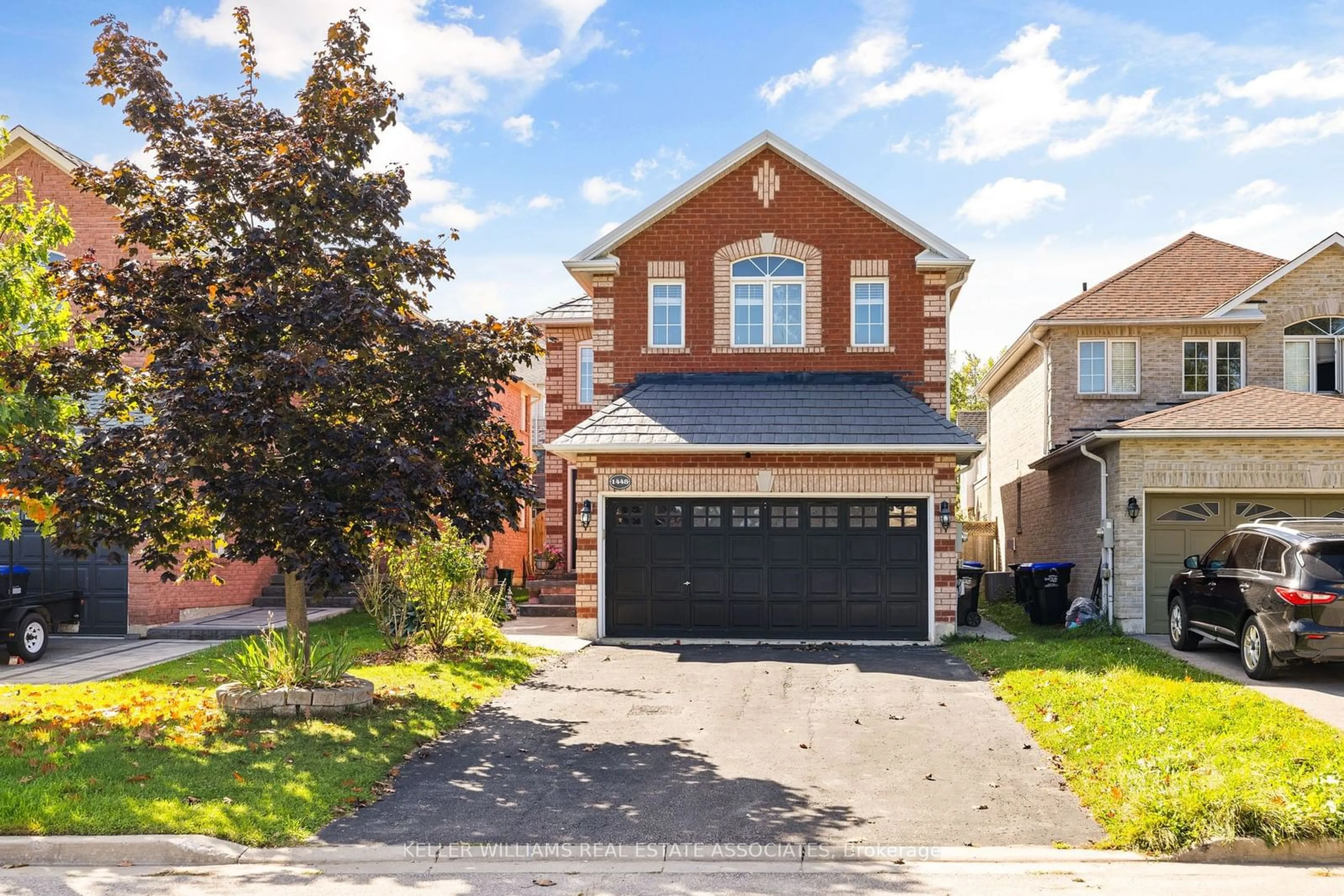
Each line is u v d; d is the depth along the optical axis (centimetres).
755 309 1873
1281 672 1258
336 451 959
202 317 969
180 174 1031
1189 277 2389
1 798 728
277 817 736
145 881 638
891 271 1848
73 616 1608
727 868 670
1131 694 1070
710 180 1864
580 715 1120
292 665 1077
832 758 935
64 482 907
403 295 1119
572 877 653
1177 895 605
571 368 2427
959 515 3012
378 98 1066
